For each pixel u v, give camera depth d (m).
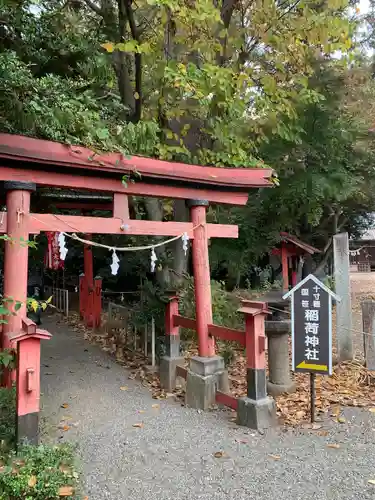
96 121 4.73
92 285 10.59
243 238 12.31
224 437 4.13
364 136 10.65
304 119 9.48
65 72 5.90
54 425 4.32
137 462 3.58
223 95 5.98
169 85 6.21
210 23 6.09
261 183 5.56
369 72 10.23
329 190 10.30
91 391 5.62
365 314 6.07
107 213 10.77
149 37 7.12
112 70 7.14
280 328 5.50
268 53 7.47
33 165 4.17
